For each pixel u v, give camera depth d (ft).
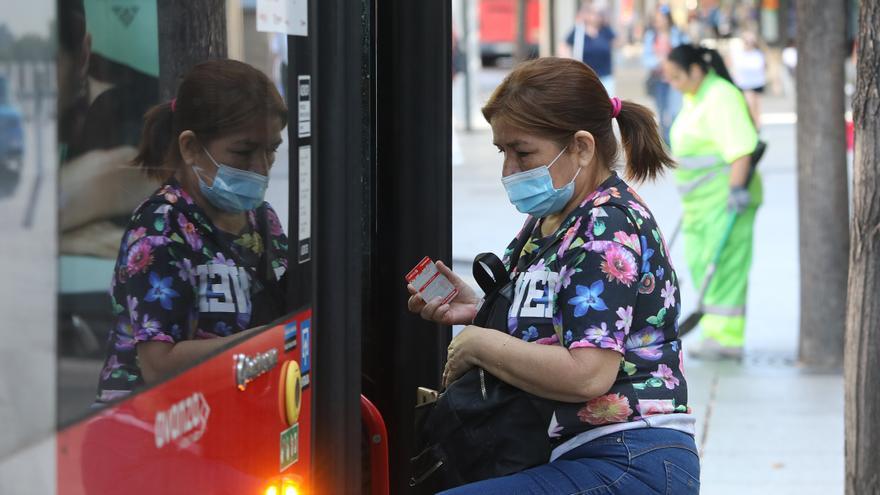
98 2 14.03
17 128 12.35
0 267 12.00
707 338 66.18
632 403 22.06
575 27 159.02
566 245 22.15
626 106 23.76
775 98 216.54
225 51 16.80
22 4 12.44
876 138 30.32
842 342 63.98
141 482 14.34
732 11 221.25
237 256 17.03
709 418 55.52
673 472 21.99
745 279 65.21
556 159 22.49
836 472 48.34
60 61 13.20
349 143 19.88
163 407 14.90
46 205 12.89
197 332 15.97
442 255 28.14
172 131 15.70
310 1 19.12
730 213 63.77
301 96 18.86
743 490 46.44
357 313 20.18
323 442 19.74
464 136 166.20
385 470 24.73
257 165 17.56
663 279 22.38
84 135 13.70
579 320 21.56
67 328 13.21
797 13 61.87
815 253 63.41
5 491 12.02
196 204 16.19
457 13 165.99
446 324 25.84
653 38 180.24
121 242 14.49
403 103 27.86
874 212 30.45
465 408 22.67
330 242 19.66
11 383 12.16
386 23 27.86
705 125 62.59
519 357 21.80
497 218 106.93
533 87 22.41
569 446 22.27
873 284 30.66
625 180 24.21
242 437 16.84
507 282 23.27
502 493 21.66
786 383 60.95
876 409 30.76
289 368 18.35
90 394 13.57
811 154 62.44
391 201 28.14
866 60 30.40
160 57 15.38
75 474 13.17
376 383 28.48
